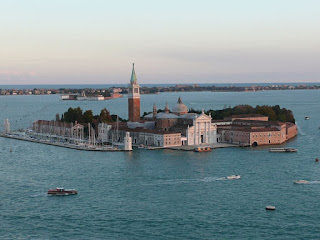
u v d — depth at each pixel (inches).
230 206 7032.5
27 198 7519.7
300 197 7475.4
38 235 5925.2
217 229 6102.4
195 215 6638.8
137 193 7765.8
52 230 6097.4
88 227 6195.9
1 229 6131.9
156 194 7701.8
